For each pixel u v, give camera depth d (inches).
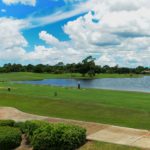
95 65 5743.1
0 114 768.3
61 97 1090.1
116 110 748.0
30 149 461.4
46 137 437.4
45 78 4909.0
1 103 972.6
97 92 1384.1
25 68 6801.2
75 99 1015.6
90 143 458.6
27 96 1052.5
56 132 438.9
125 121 635.5
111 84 3164.4
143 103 927.0
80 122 615.2
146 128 569.3
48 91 1419.8
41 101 943.7
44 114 761.0
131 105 872.3
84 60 5679.1
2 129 490.0
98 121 649.6
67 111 784.3
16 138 468.8
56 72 6437.0
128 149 427.5
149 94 1270.9
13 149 468.4
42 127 456.8
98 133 514.0
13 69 6732.3
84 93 1314.0
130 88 2329.0
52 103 899.4
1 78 4138.8
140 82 3922.2
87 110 775.1
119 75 7130.9
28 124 488.4
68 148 437.1
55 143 437.4
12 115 751.7
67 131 441.7
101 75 6589.6
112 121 641.0
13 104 944.9
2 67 6688.0
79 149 442.3
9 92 1290.6
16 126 532.7
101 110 759.7
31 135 476.7
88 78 5324.8
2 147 457.7
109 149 432.8
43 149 442.9
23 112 796.0
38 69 6496.1
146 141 460.8
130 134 504.4
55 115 743.1
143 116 676.1
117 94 1267.2
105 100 1003.9
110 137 486.3
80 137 450.9
